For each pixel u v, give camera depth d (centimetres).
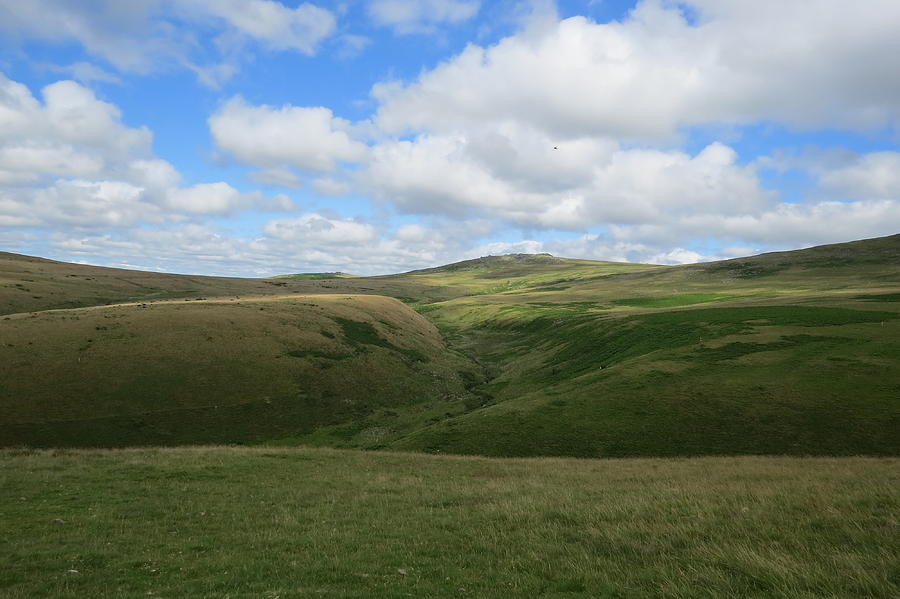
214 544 1469
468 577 1125
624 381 5366
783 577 968
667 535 1334
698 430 4228
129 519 1761
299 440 5125
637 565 1147
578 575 1091
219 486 2312
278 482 2439
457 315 16562
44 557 1353
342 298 10775
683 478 2359
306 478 2555
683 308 10344
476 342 12088
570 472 2770
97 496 2062
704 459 3319
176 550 1418
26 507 1870
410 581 1109
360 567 1215
